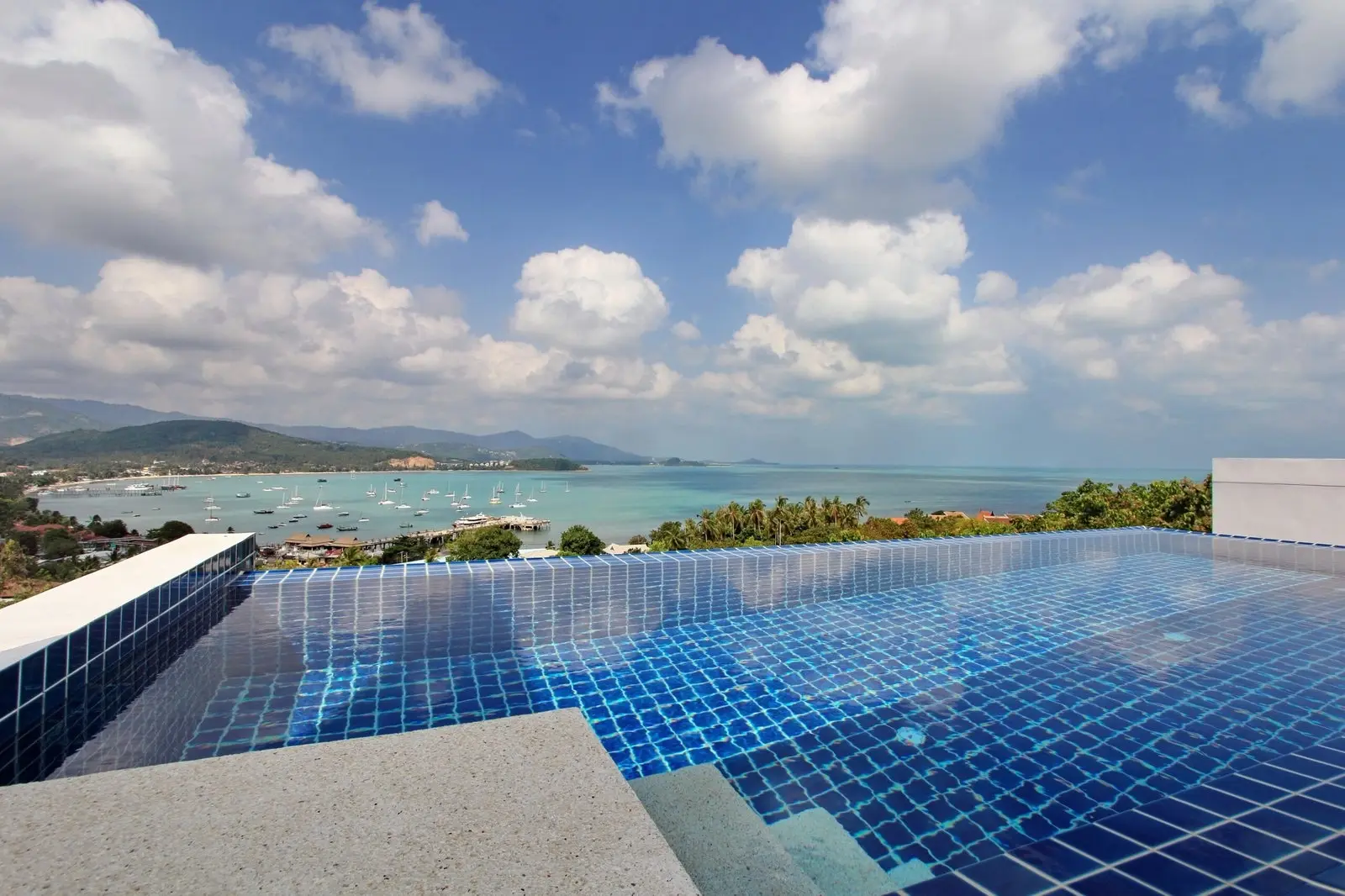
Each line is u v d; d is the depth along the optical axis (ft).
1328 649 15.17
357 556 133.49
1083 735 10.94
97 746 8.59
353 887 2.88
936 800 9.06
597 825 3.41
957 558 23.22
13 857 3.01
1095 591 21.11
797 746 10.74
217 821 3.36
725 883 4.78
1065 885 5.26
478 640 15.51
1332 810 6.90
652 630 17.15
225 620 13.89
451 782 3.81
